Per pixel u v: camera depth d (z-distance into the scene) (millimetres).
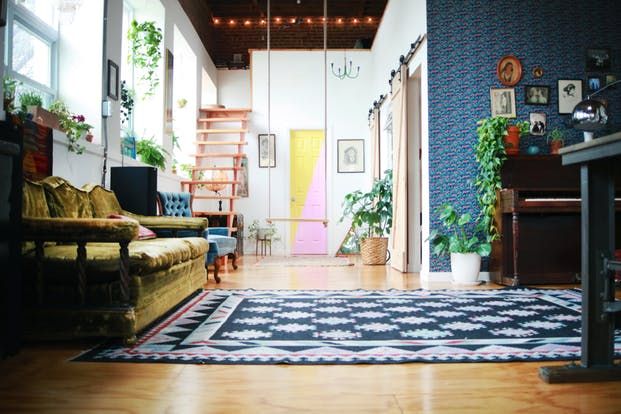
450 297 3705
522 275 4453
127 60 5945
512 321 2805
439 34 5008
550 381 1735
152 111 6129
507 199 4469
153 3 6082
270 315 2980
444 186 4934
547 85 5008
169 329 2588
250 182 9086
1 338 2002
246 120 8562
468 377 1802
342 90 9203
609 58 5055
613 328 1798
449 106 4973
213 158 9055
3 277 2002
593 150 1679
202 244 3717
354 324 2715
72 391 1641
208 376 1808
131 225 2197
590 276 1800
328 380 1765
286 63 9195
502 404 1524
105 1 4293
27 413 1443
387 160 7637
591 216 1800
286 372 1862
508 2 5020
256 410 1475
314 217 9305
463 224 4809
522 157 4688
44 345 2252
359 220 7156
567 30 5043
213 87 9336
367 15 10312
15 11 3572
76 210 3033
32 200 2477
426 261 4992
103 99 4316
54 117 3447
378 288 4273
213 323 2736
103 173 4281
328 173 9188
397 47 6648
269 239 9055
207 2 9547
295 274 5512
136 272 2293
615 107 5031
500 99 4973
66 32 4258
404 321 2799
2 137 1976
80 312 2195
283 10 10016
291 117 9156
